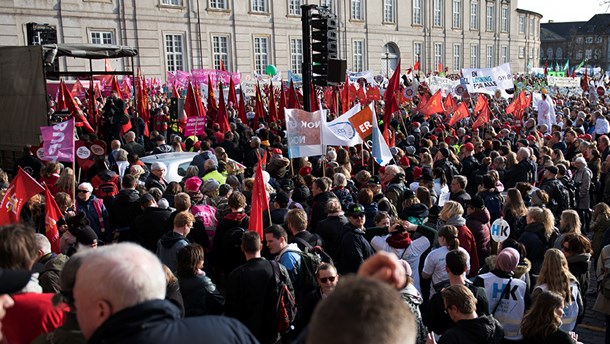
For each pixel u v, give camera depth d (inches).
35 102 493.0
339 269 250.1
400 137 590.2
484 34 2539.4
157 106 928.3
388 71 1907.0
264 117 753.0
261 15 1649.9
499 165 425.7
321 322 58.0
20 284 94.5
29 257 130.2
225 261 257.8
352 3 1924.2
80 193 296.5
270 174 393.1
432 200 330.3
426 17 2213.3
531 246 265.4
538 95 922.1
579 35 4040.4
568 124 677.3
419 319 184.4
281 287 198.2
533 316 175.3
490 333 161.2
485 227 280.5
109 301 79.7
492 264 209.6
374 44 2000.5
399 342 57.3
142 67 1392.7
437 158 432.8
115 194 332.2
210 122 707.4
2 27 1168.8
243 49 1610.5
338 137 362.3
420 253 246.1
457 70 2409.0
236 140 551.5
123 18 1353.3
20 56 498.0
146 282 81.6
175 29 1455.5
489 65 2608.3
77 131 606.5
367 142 509.4
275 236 219.5
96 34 1318.9
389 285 61.5
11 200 230.7
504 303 199.3
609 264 239.9
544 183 381.7
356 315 56.6
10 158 526.3
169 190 312.3
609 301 239.5
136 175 351.6
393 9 2076.8
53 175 346.0
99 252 84.3
